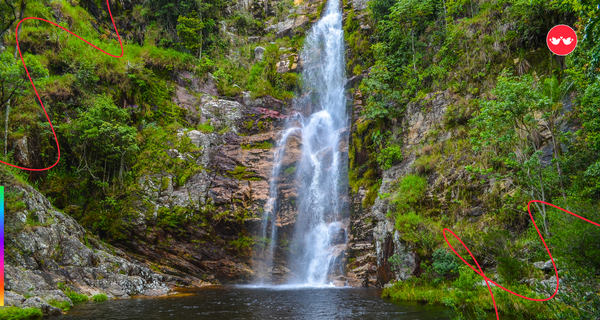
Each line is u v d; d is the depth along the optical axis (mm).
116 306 14609
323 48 37844
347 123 31141
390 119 26031
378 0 32250
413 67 27453
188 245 24484
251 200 26531
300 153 30281
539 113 17953
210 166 27359
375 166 25672
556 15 20031
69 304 14273
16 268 14539
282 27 42219
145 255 23203
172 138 27672
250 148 29406
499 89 16172
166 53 31844
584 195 13719
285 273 25469
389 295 16781
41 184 22250
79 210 22953
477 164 19688
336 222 25922
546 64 20359
